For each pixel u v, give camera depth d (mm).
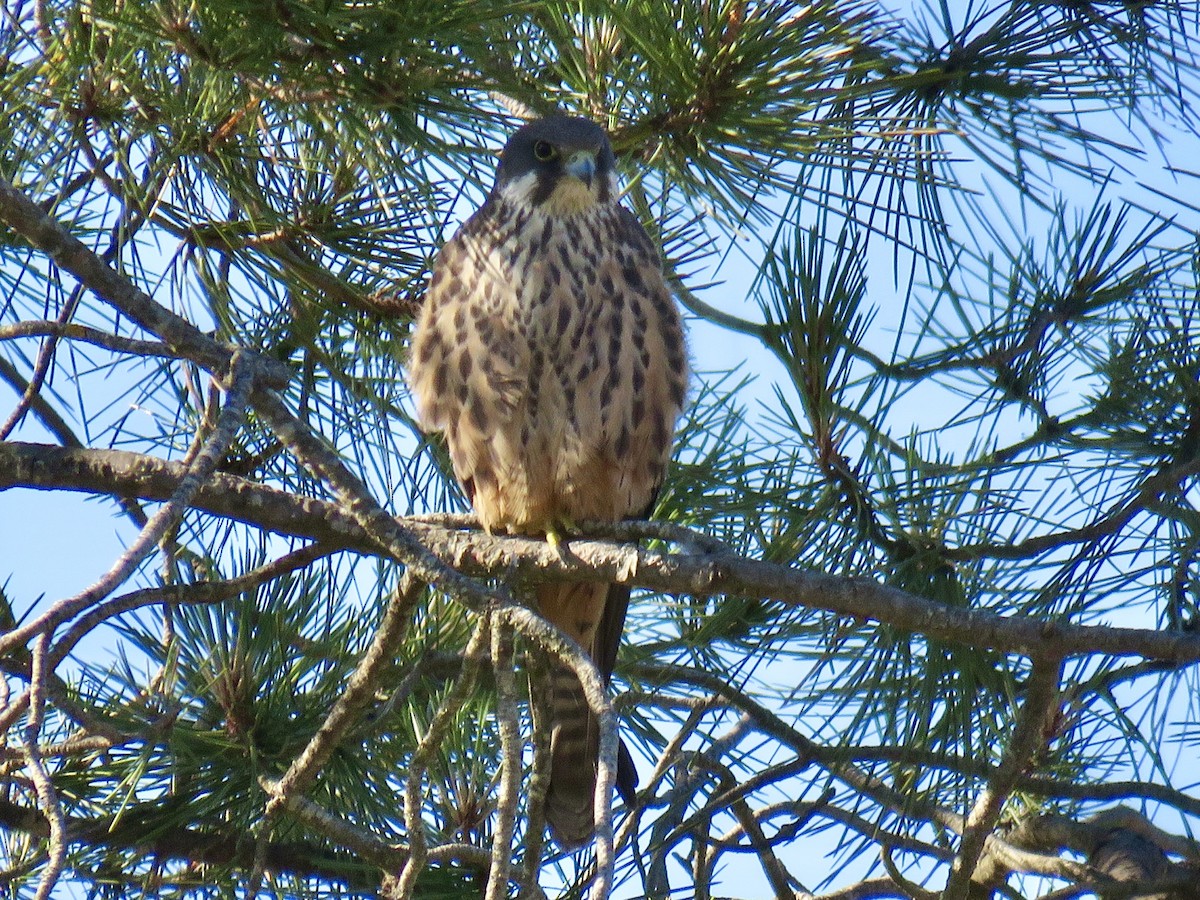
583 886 7605
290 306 7523
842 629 6941
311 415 7750
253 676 7051
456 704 5301
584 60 7082
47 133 6266
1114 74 7391
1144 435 6977
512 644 4941
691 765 8172
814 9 6426
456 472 8258
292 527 6012
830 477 7055
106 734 6188
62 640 4965
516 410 7875
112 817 6980
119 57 6086
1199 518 6707
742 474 7504
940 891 7559
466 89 6367
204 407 7398
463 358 7840
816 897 8094
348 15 5633
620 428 7930
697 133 6539
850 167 6738
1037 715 5840
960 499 6953
